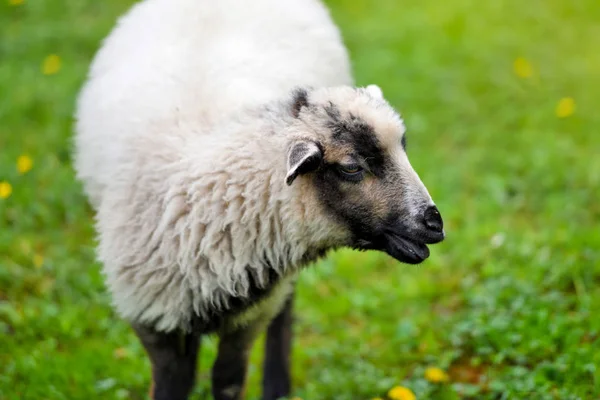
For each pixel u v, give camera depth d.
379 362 6.37
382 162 4.62
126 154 5.04
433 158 8.86
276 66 5.52
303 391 6.07
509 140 9.27
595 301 6.46
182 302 4.91
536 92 10.23
